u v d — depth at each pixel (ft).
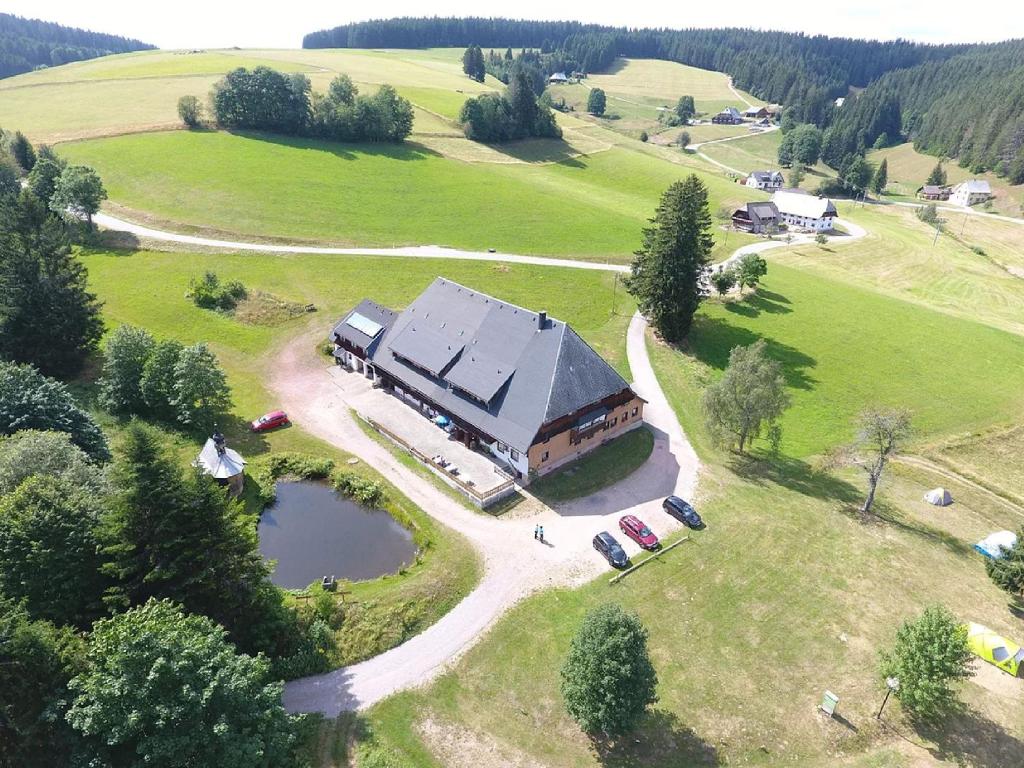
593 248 391.86
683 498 191.52
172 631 101.19
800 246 479.00
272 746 103.60
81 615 118.21
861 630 145.48
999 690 132.57
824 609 151.12
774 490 199.11
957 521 191.72
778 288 362.12
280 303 302.86
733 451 221.46
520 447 190.08
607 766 115.14
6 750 97.76
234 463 186.91
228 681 101.09
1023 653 136.36
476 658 136.56
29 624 103.19
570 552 167.94
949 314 362.74
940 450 235.20
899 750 119.34
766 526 179.52
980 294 415.85
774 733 121.90
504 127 643.04
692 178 271.28
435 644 140.05
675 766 115.55
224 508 127.54
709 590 155.74
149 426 213.05
